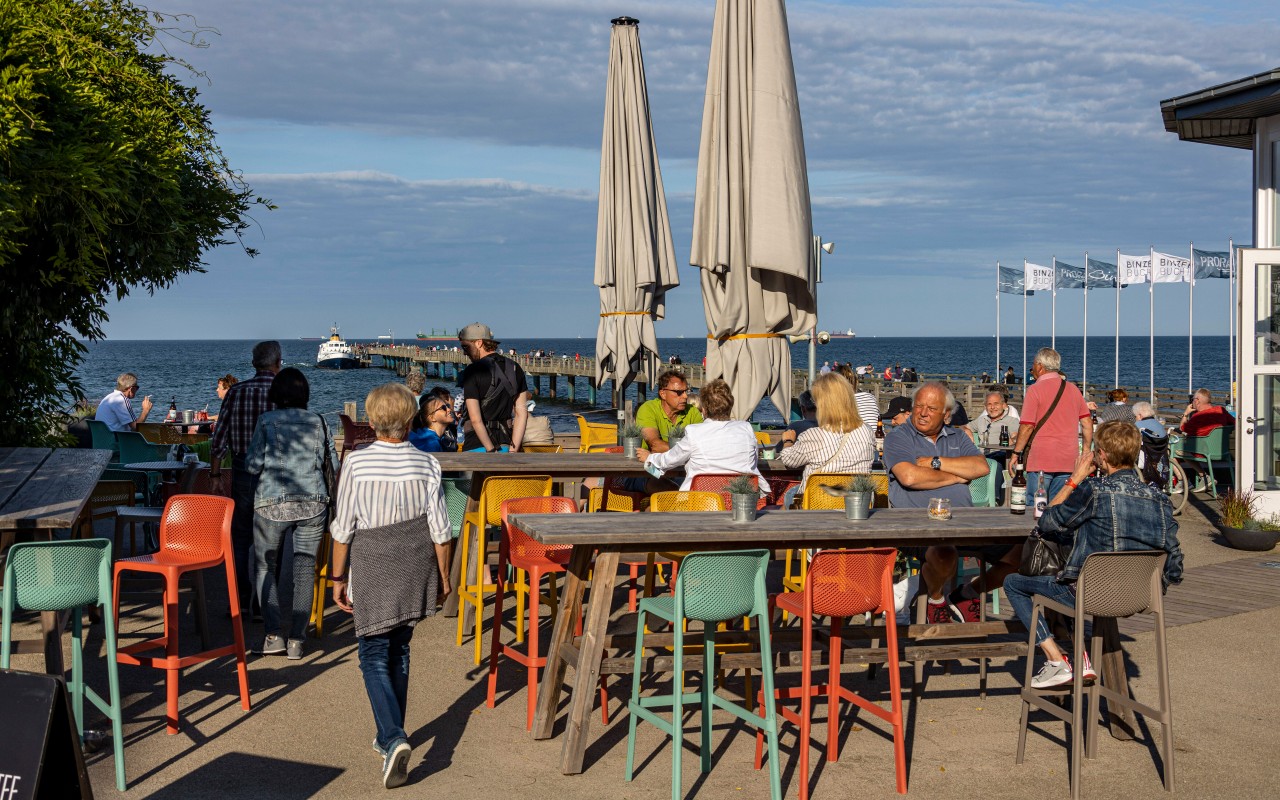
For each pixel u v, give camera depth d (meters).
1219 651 6.45
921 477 6.11
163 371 103.00
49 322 9.20
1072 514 4.68
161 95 8.88
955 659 5.64
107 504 7.96
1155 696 5.62
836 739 4.69
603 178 12.78
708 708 4.54
